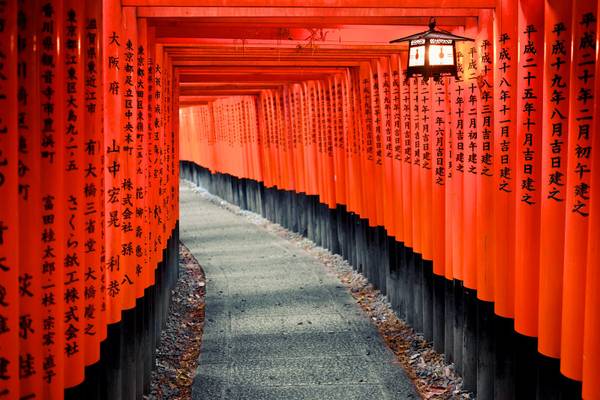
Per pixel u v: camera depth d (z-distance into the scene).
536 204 5.11
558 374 4.74
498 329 5.80
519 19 5.09
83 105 4.25
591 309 4.02
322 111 13.95
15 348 3.28
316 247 14.84
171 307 10.17
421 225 8.39
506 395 5.79
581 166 4.22
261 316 9.53
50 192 3.79
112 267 5.47
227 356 7.86
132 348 6.02
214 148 25.72
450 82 6.79
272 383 7.02
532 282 5.16
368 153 10.90
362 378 7.14
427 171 7.91
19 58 3.46
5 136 3.16
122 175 5.88
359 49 8.45
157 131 8.14
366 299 10.49
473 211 6.44
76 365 4.21
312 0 5.62
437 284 7.71
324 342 8.34
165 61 9.09
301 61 10.59
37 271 3.59
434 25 5.61
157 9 6.14
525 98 5.07
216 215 20.98
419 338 8.45
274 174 18.45
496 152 5.68
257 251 14.75
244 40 8.13
